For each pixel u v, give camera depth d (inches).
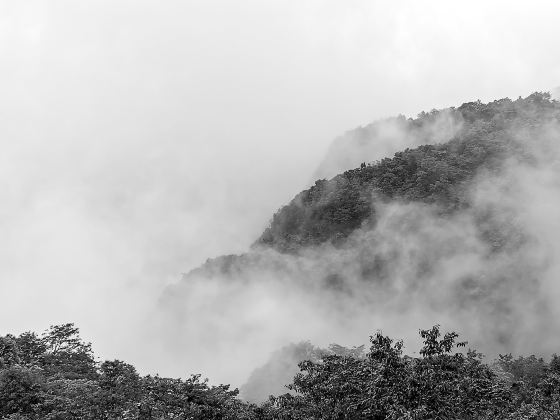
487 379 1044.5
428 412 819.4
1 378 992.2
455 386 894.4
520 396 1167.0
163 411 922.7
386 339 916.0
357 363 1089.4
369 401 866.1
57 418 912.9
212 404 989.2
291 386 1146.7
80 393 985.5
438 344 943.7
